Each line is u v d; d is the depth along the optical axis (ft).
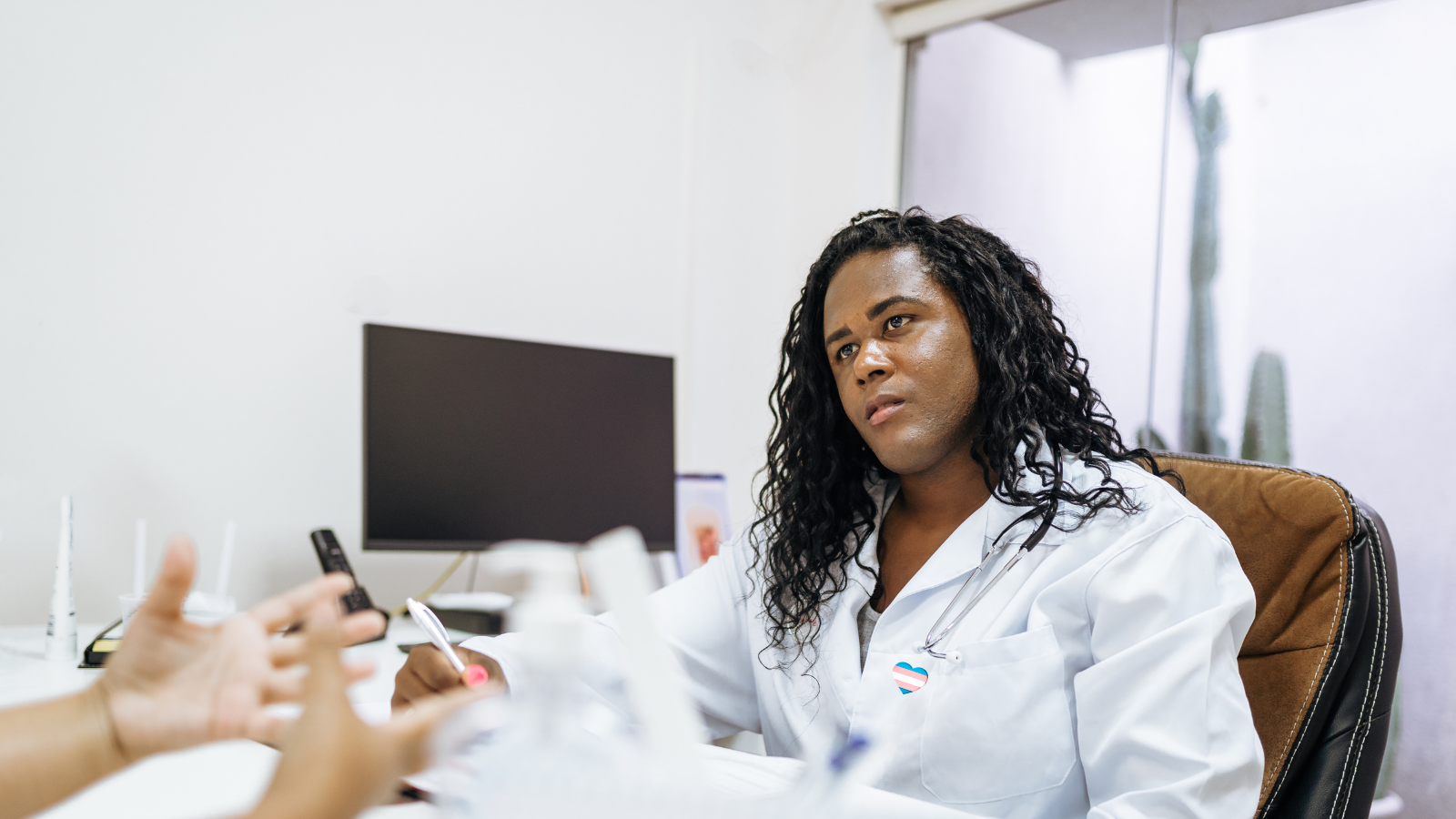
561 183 7.04
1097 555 2.92
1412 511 5.97
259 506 5.55
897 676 2.89
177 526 5.27
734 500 8.13
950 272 3.25
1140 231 7.13
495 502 5.66
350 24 5.99
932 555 3.23
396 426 5.32
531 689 1.04
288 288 5.70
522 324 6.80
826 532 3.43
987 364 3.21
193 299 5.36
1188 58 6.95
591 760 0.99
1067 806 2.78
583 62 7.20
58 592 4.02
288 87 5.73
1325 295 6.33
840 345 3.33
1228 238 6.73
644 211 7.58
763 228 8.44
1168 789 2.35
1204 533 2.89
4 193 4.79
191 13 5.37
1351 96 6.27
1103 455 3.33
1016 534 3.10
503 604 5.26
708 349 7.97
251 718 1.35
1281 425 6.48
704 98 7.97
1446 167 5.91
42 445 4.88
